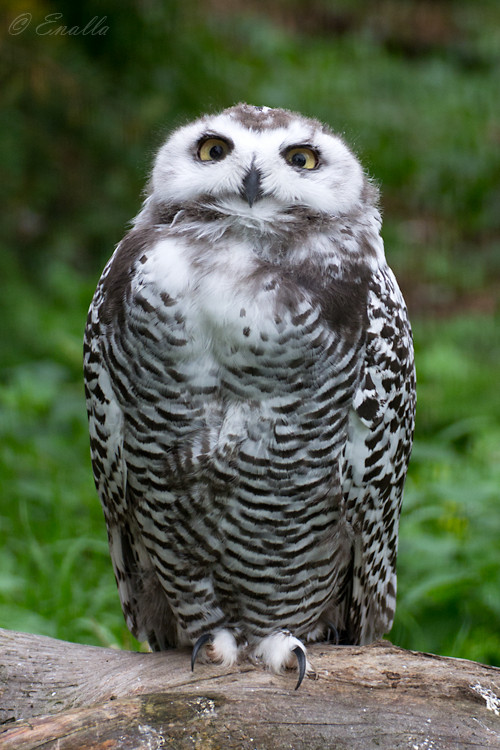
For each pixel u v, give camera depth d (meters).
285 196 5.08
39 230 14.53
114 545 5.86
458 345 14.77
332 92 22.64
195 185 5.12
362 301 5.11
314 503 5.20
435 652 7.06
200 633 5.57
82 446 10.20
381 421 5.29
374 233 5.35
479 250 19.11
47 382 10.95
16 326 12.45
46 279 13.89
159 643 6.05
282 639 5.28
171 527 5.28
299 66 23.78
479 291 17.36
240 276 4.84
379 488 5.49
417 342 14.65
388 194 20.81
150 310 4.85
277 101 20.56
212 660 5.41
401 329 5.42
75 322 13.10
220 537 5.23
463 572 7.28
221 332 4.80
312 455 5.07
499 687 4.89
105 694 5.17
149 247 5.07
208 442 4.98
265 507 5.13
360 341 5.06
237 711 4.69
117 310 5.03
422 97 24.55
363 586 5.80
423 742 4.59
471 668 5.04
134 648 7.20
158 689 5.11
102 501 5.80
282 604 5.47
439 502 8.53
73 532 8.52
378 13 28.94
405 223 19.86
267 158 5.11
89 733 4.53
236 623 5.54
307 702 4.79
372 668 5.08
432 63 26.69
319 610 5.63
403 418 5.57
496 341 14.87
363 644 6.02
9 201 14.30
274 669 5.22
